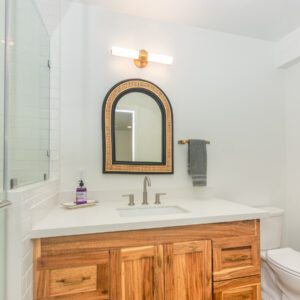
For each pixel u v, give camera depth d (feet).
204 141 6.24
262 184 6.94
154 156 5.98
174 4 5.57
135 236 3.84
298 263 4.81
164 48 6.22
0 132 3.04
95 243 3.64
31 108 4.12
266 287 5.64
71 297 3.51
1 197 2.97
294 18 6.11
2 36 3.16
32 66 4.22
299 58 6.59
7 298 2.94
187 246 4.10
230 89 6.75
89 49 5.64
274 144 7.13
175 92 6.25
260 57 7.10
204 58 6.55
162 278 3.93
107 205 5.17
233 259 4.37
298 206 6.82
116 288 3.70
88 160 5.51
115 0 5.49
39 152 4.49
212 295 4.20
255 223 4.58
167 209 5.34
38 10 4.55
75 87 5.50
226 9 5.76
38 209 3.74
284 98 7.29
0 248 2.92
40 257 3.43
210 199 6.10
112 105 5.69
